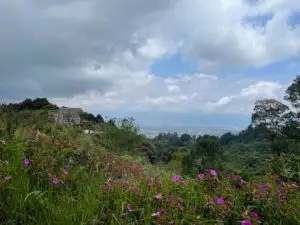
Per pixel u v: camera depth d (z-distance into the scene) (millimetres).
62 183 3455
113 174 5477
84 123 17500
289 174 4770
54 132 7004
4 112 8617
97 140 13578
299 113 36531
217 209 3117
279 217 3129
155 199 3213
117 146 15461
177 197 3283
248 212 3051
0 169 3248
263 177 4441
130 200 3191
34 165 3566
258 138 35969
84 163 4914
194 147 14969
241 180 3762
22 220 2773
